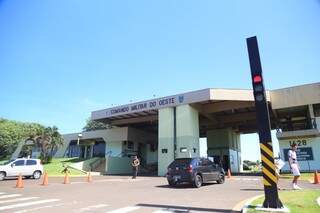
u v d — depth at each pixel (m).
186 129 33.47
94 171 42.75
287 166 30.81
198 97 33.16
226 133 47.28
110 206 10.45
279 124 43.28
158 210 9.51
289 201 9.73
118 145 46.06
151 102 36.91
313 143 30.42
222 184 19.11
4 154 59.72
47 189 16.91
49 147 47.56
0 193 14.88
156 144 52.88
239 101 34.56
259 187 16.44
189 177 17.09
